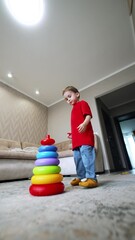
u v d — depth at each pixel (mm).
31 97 4012
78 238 257
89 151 1032
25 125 3508
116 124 4855
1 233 297
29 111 3775
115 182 1144
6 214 431
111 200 541
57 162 902
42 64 2969
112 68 3234
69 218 367
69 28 2277
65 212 422
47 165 859
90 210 429
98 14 2115
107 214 383
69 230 294
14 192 917
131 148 8180
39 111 4141
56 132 4047
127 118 5016
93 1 1940
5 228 323
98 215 379
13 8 1846
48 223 340
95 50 2744
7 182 1756
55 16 2064
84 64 3061
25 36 2330
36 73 3203
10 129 3094
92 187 925
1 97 3135
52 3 1892
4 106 3133
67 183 1354
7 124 3066
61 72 3242
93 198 597
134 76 3033
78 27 2277
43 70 3135
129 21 2252
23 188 1125
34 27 2186
